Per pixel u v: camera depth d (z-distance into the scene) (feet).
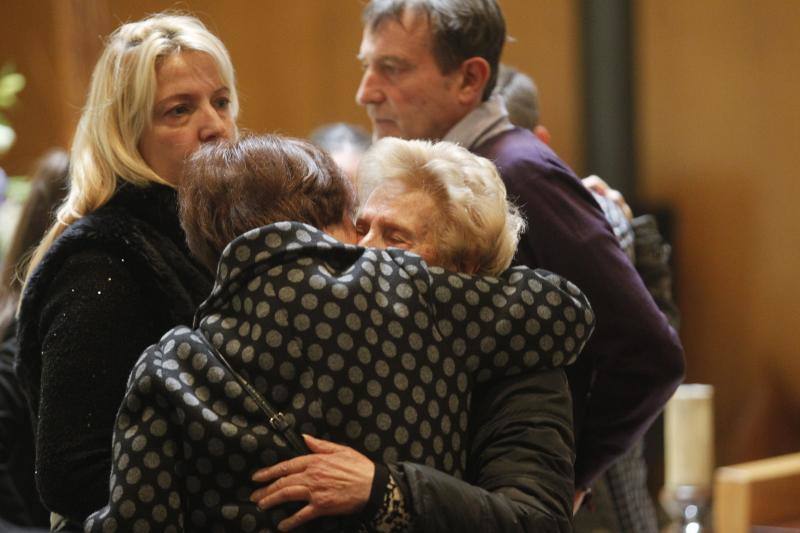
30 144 63.46
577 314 16.12
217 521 14.71
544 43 53.52
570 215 21.42
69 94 53.36
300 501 14.60
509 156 21.84
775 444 51.65
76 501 16.92
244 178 16.10
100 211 18.49
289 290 15.01
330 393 14.76
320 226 16.16
